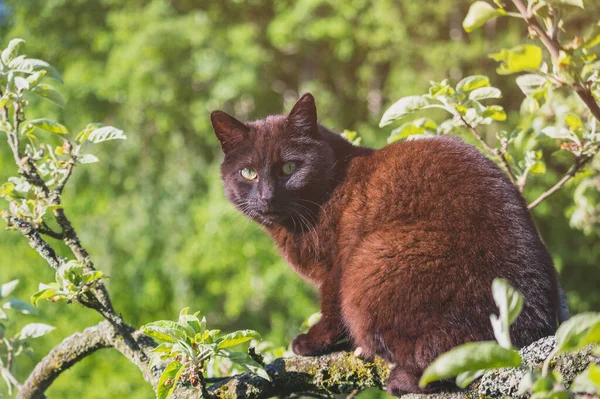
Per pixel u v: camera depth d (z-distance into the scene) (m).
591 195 6.39
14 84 3.51
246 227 13.07
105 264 14.12
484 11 2.52
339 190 3.82
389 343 3.18
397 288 3.16
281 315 13.91
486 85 3.79
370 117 15.61
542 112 4.58
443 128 4.07
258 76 14.25
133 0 15.25
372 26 15.42
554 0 2.40
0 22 16.38
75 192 14.65
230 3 15.97
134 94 13.73
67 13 15.66
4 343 4.03
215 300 14.45
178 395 3.20
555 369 2.50
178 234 13.98
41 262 15.12
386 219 3.43
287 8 15.72
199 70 13.55
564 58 2.44
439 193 3.35
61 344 3.81
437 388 3.02
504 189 3.35
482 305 3.05
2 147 14.88
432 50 14.39
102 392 14.23
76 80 14.25
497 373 2.66
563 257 12.93
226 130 4.31
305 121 4.10
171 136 14.73
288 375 3.26
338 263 3.68
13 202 3.47
